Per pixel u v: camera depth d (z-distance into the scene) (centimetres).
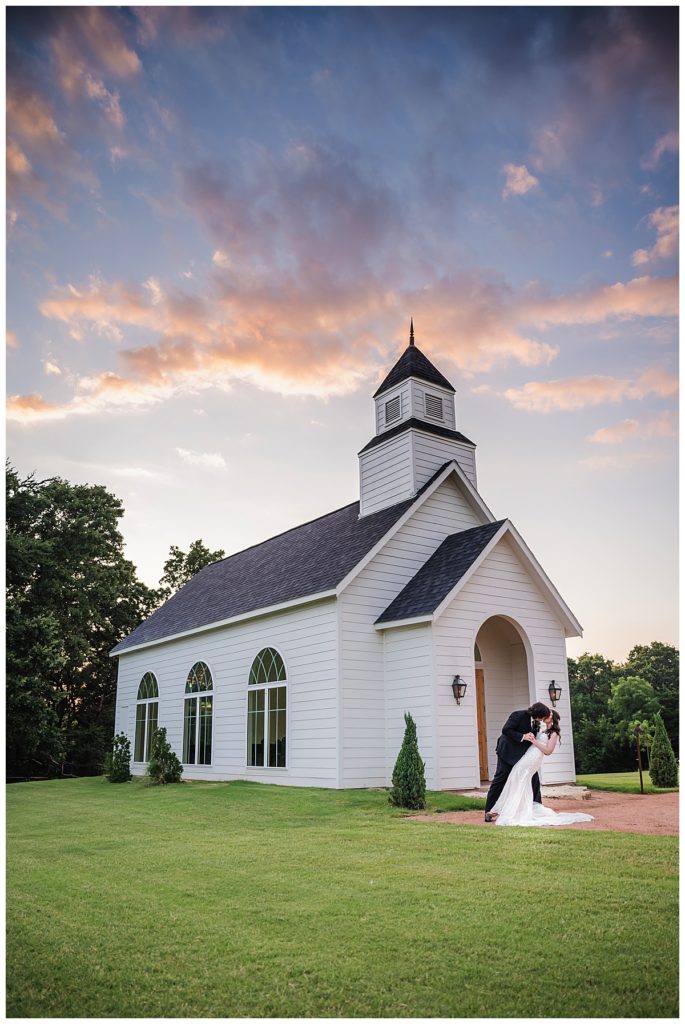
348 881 668
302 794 1399
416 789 1191
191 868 758
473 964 460
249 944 505
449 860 744
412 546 1708
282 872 718
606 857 734
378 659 1590
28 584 3041
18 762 3450
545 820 998
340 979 442
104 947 511
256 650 1862
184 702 2244
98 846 932
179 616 2484
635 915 546
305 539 2191
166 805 1384
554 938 500
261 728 1797
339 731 1501
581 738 4550
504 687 1798
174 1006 414
